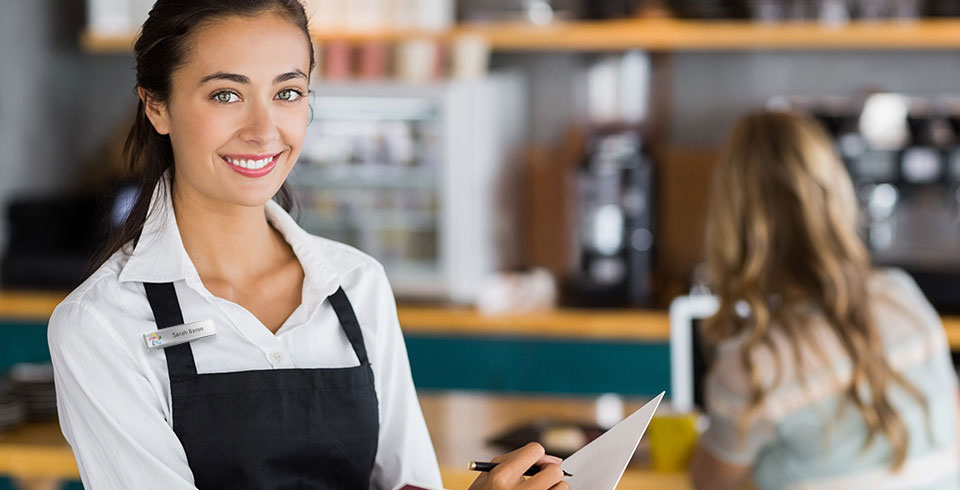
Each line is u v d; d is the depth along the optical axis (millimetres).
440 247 4203
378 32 4254
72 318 1408
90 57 4895
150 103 1466
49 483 3234
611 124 4617
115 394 1401
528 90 4684
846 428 2160
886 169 4152
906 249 4238
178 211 1501
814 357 2158
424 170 4242
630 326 4027
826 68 4512
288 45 1412
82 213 4570
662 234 4613
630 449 1406
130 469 1396
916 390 2168
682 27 4199
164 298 1455
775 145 2283
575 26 4258
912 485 2160
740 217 2299
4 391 2811
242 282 1518
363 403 1513
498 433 2756
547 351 4086
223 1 1394
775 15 4152
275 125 1408
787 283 2227
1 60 4418
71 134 4859
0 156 4434
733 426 2221
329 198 4328
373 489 1624
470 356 4133
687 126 4578
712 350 2848
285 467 1454
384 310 1599
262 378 1455
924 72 4469
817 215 2242
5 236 4473
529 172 4719
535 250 4742
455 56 4164
